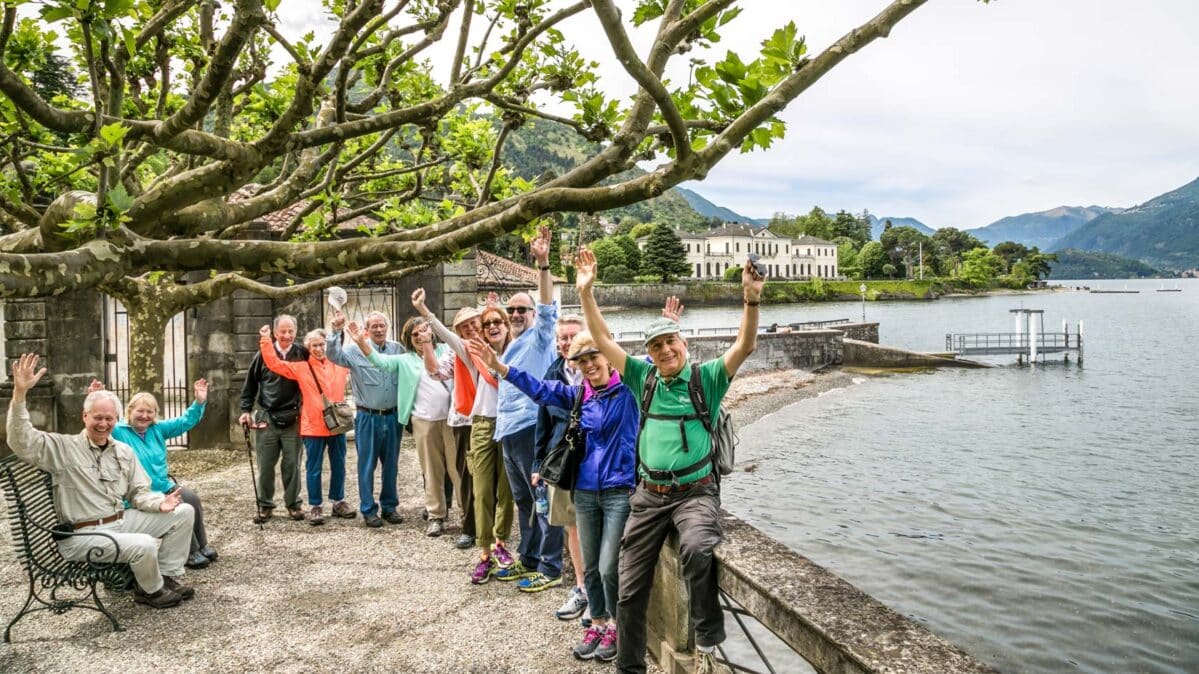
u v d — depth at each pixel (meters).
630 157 3.57
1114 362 55.69
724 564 3.88
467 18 4.55
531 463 5.95
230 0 6.54
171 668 4.70
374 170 9.67
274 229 14.66
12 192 6.68
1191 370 50.44
